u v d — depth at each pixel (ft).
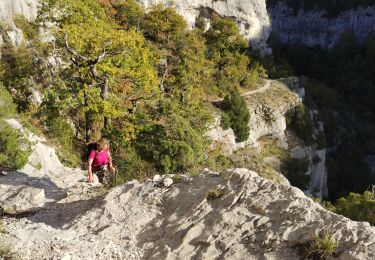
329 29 451.94
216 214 27.71
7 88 101.09
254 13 277.03
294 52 406.00
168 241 27.12
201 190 31.12
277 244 24.27
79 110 102.78
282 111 192.75
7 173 46.32
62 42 97.91
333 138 275.80
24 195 37.78
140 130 74.79
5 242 26.43
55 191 40.06
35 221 33.65
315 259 22.98
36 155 57.52
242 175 30.78
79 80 94.48
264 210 27.07
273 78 240.12
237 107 166.91
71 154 80.89
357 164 272.10
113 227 29.84
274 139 190.60
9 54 111.96
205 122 116.26
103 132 75.66
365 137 294.05
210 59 206.08
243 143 172.04
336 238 23.47
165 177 35.24
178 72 153.58
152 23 196.85
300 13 463.01
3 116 63.82
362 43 426.92
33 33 126.82
